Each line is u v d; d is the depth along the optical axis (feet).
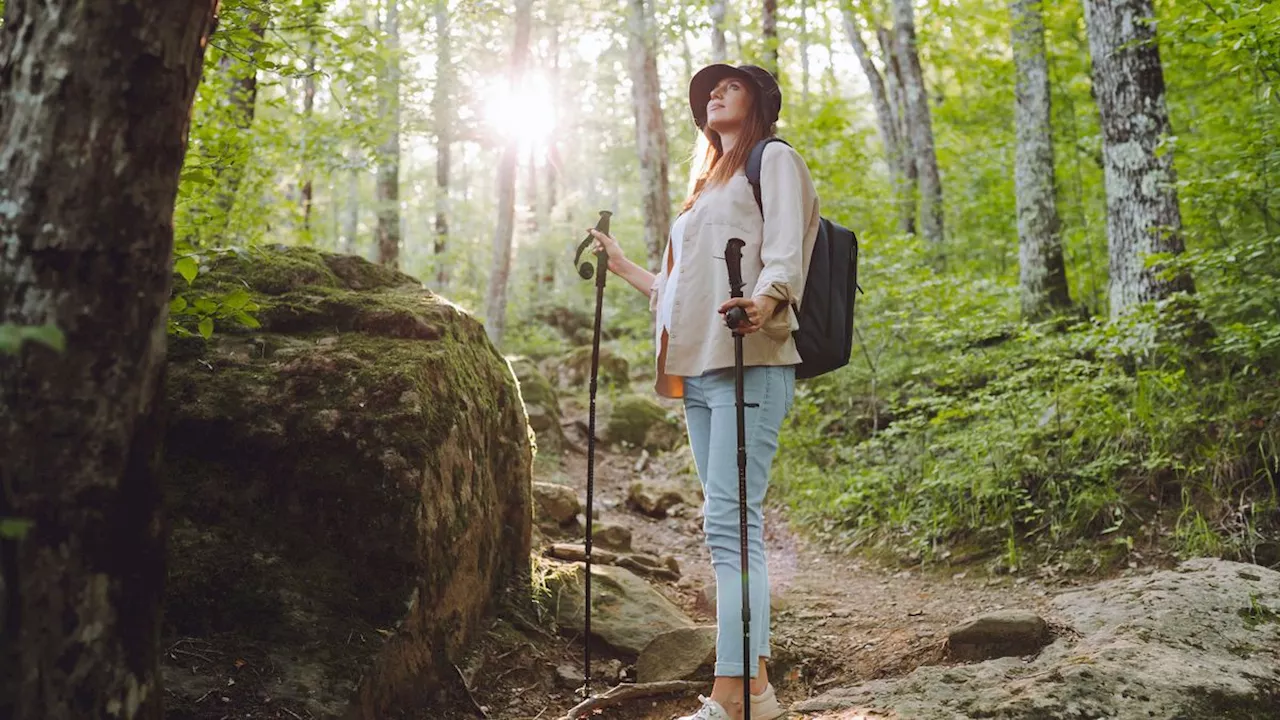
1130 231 19.25
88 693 5.10
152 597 5.48
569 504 15.71
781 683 10.79
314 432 9.37
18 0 5.12
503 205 33.83
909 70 37.32
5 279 4.99
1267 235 17.49
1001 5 39.45
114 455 5.19
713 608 13.48
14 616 4.94
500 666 10.41
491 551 11.44
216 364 9.96
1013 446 16.83
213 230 15.28
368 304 11.16
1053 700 8.38
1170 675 8.78
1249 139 18.11
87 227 5.04
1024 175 26.99
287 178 25.41
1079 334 18.58
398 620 8.86
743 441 7.93
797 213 8.34
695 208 9.01
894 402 22.18
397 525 9.15
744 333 7.85
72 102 5.01
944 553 15.85
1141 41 18.65
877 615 13.07
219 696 7.57
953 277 23.29
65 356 5.02
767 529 19.66
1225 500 14.34
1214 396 16.25
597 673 10.85
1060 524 15.29
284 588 8.64
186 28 5.29
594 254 10.38
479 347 12.55
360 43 19.11
